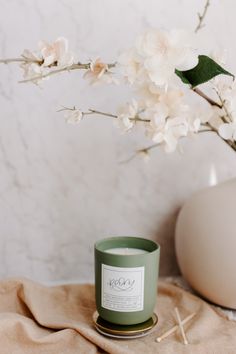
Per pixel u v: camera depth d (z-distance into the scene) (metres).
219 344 0.67
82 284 0.81
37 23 0.78
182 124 0.62
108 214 0.86
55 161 0.82
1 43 0.78
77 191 0.84
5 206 0.82
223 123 0.68
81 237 0.85
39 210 0.83
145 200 0.87
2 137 0.80
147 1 0.80
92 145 0.83
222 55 0.66
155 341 0.68
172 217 0.88
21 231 0.83
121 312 0.69
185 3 0.82
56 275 0.86
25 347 0.66
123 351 0.64
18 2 0.77
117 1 0.80
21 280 0.75
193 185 0.88
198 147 0.87
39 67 0.61
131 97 0.82
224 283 0.71
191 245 0.74
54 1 0.78
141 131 0.84
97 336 0.66
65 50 0.60
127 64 0.61
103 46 0.80
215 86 0.68
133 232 0.87
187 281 0.79
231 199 0.73
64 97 0.81
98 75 0.62
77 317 0.74
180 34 0.59
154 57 0.59
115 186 0.85
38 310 0.72
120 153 0.84
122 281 0.68
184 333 0.69
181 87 0.83
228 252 0.70
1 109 0.79
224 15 0.83
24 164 0.82
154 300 0.71
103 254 0.68
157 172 0.86
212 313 0.73
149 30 0.60
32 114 0.80
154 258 0.69
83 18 0.79
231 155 0.88
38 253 0.85
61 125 0.81
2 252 0.83
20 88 0.79
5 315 0.69
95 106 0.82
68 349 0.66
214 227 0.71
